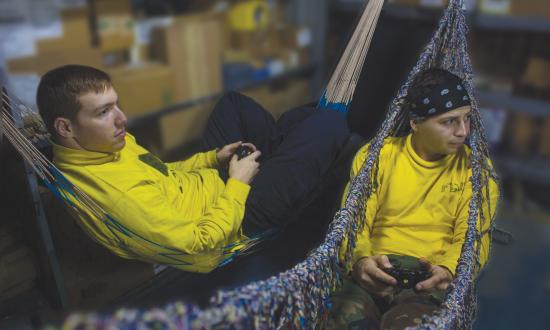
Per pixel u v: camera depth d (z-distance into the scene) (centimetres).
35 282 121
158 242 103
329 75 144
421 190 112
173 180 119
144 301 119
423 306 95
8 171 110
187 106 256
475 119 110
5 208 122
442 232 113
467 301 81
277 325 65
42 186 114
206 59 264
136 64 243
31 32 186
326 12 323
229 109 152
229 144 142
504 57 266
